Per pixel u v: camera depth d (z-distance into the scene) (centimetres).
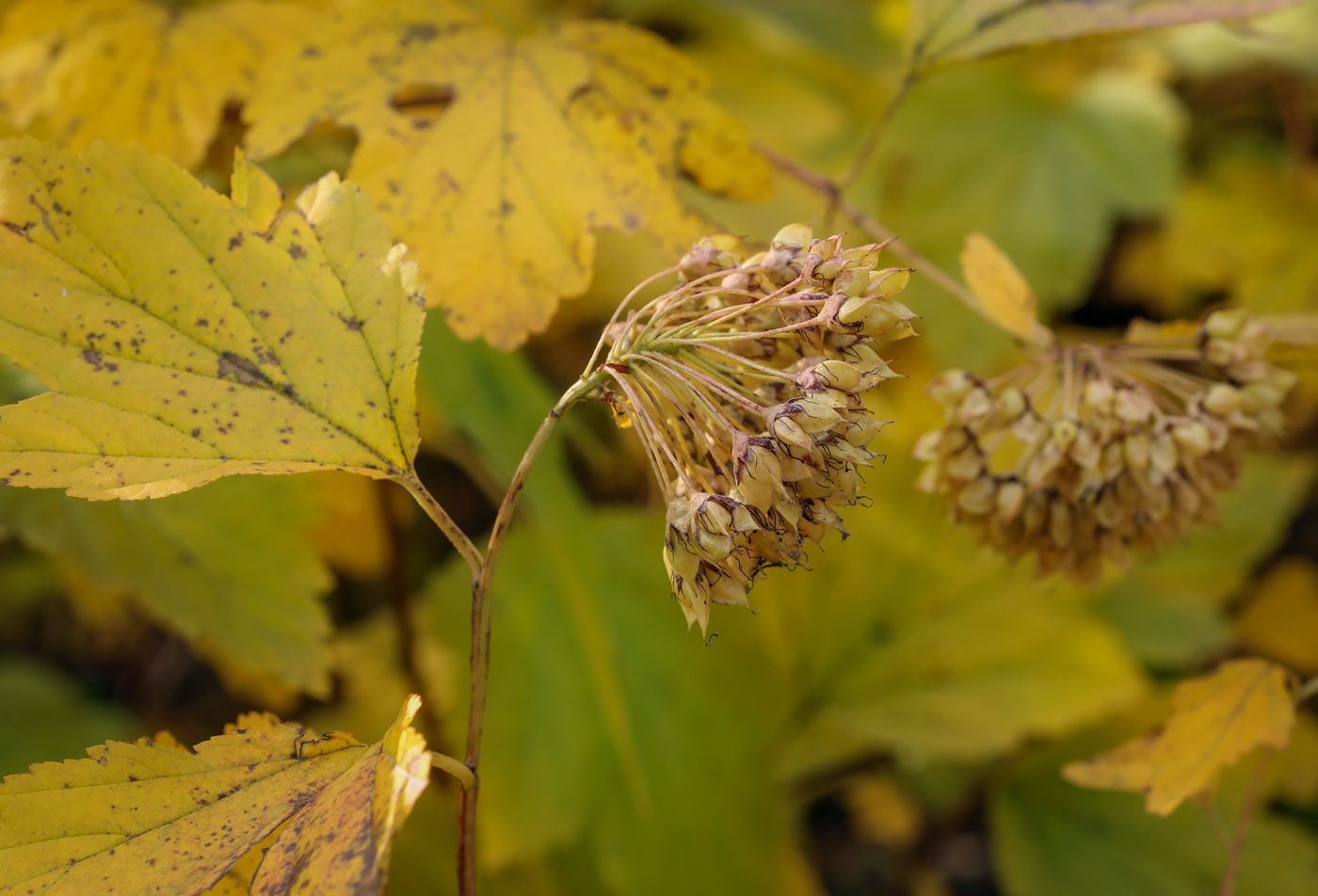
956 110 61
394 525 47
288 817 35
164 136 43
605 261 61
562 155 41
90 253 36
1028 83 63
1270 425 39
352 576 65
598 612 49
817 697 59
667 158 41
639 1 69
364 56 41
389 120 41
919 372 58
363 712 57
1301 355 41
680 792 48
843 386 35
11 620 76
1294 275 64
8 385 43
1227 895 40
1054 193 60
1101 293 69
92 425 36
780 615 59
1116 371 40
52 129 43
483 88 41
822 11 70
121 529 43
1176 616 61
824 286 36
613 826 47
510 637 49
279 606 43
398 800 34
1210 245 65
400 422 36
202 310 36
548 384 68
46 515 43
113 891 34
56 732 62
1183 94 68
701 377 35
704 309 37
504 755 47
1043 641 57
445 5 42
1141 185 59
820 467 35
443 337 46
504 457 45
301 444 36
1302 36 59
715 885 47
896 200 60
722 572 35
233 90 44
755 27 68
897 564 58
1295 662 66
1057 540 39
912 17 43
